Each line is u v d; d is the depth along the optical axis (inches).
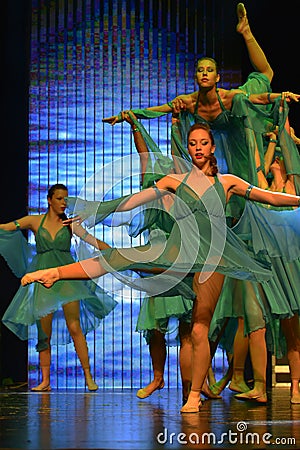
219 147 440.5
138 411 362.3
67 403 401.1
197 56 573.9
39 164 566.3
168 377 557.3
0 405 393.1
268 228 389.7
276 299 388.5
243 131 427.8
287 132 418.0
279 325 425.7
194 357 351.3
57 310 528.1
